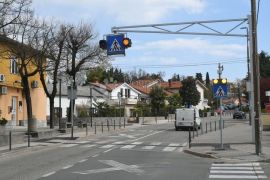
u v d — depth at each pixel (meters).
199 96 116.00
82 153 23.94
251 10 22.98
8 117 44.84
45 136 35.91
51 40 36.97
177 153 24.05
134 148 27.23
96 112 71.38
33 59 39.72
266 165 18.64
